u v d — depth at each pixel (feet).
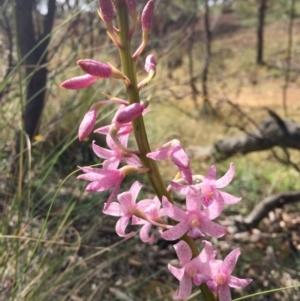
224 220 1.62
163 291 1.22
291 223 1.67
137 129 0.49
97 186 0.48
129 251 1.30
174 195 1.62
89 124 0.47
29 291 0.97
